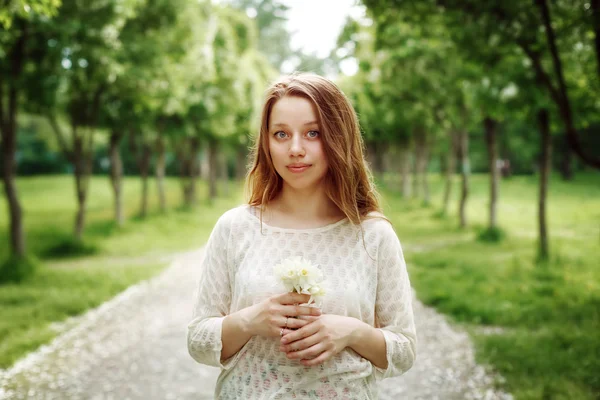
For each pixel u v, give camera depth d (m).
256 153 1.67
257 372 1.48
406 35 11.73
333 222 1.59
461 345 5.20
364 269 1.53
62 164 44.25
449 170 18.31
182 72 13.62
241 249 1.56
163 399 4.18
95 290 7.86
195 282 8.95
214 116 18.95
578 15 5.27
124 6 8.91
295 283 1.37
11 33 7.81
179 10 12.09
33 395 4.17
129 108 13.24
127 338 5.79
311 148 1.49
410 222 17.34
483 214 19.19
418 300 7.18
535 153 36.41
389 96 15.77
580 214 17.59
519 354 4.57
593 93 7.57
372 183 1.68
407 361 1.52
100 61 9.06
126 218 18.61
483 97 8.55
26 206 23.03
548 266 8.62
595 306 6.05
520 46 5.79
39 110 11.33
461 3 5.75
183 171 24.30
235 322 1.43
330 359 1.46
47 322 6.16
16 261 8.85
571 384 3.87
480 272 8.50
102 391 4.30
